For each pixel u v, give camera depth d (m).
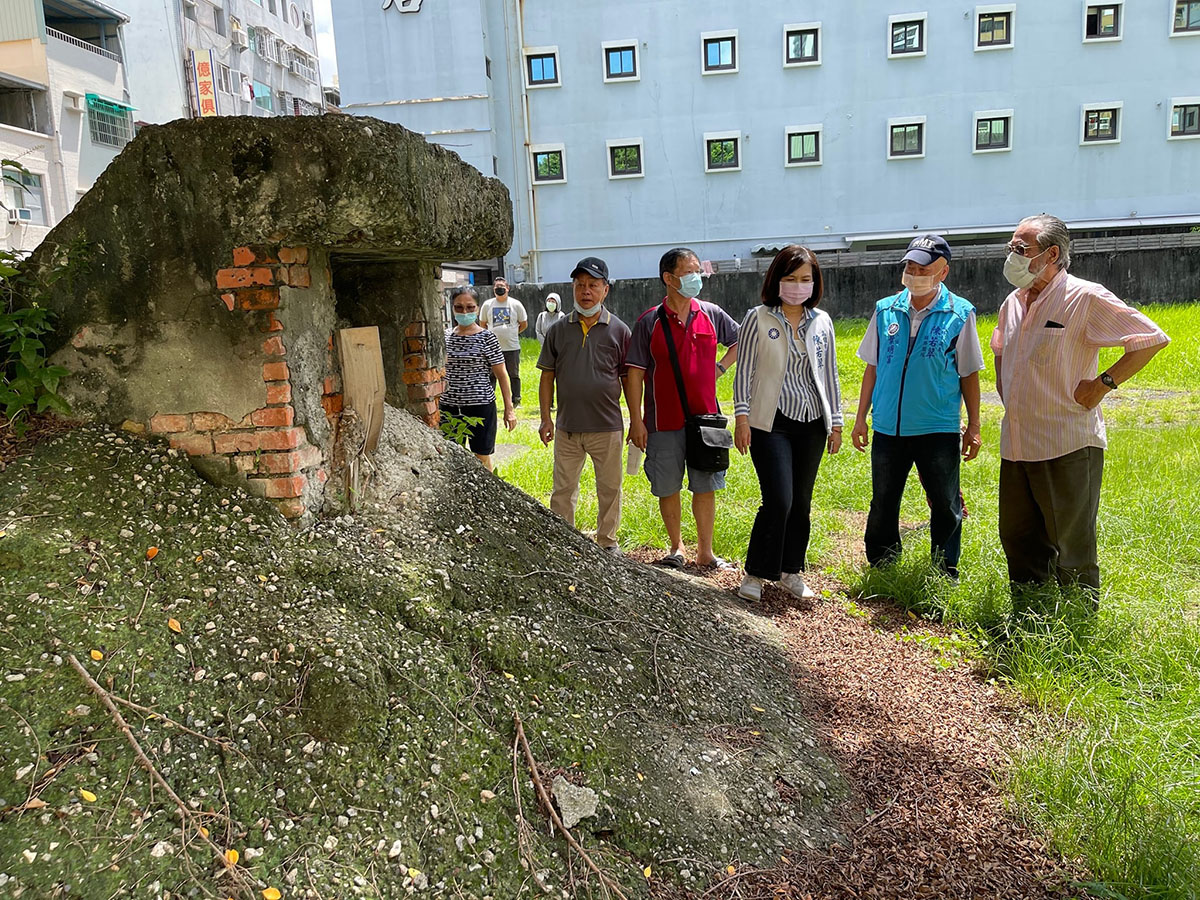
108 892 2.05
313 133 2.95
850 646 4.59
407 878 2.35
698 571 5.71
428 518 3.69
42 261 3.19
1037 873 2.87
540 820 2.66
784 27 29.27
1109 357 15.05
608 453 5.62
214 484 3.19
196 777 2.35
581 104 30.20
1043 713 3.83
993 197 29.80
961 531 5.46
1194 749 3.39
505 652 3.11
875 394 5.41
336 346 3.58
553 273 31.28
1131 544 5.73
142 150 3.04
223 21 34.28
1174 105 28.69
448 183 3.65
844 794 3.28
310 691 2.61
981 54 28.95
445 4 28.86
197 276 3.11
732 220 30.53
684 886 2.67
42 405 3.14
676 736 3.22
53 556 2.69
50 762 2.26
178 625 2.67
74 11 25.61
